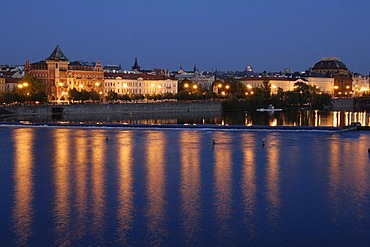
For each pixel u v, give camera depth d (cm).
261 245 5662
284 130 17112
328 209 6925
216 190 7925
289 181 8600
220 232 6028
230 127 17738
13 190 7900
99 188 8031
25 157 11075
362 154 11525
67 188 8038
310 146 12912
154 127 18250
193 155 11400
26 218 6481
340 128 16912
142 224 6281
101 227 6162
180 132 16638
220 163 10312
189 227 6181
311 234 5984
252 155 11381
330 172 9381
